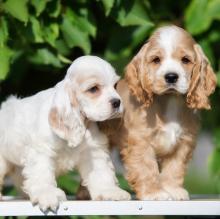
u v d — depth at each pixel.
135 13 8.22
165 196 6.71
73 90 6.54
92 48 9.07
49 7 8.13
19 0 7.87
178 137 7.02
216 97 8.95
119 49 8.52
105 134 6.84
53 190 6.32
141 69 7.00
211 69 7.10
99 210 6.11
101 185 6.69
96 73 6.54
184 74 6.77
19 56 8.35
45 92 6.83
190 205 6.11
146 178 6.93
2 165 7.03
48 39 8.17
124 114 7.03
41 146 6.58
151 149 7.01
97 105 6.50
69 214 6.12
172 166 7.11
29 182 6.52
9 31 8.12
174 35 6.92
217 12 8.30
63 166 6.79
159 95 7.02
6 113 7.00
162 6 8.78
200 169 12.51
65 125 6.48
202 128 9.52
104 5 7.88
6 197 7.39
